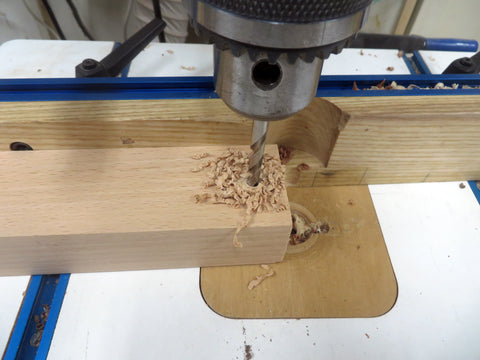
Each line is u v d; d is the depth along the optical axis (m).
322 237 0.19
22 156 0.17
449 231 0.20
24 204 0.15
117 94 0.17
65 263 0.17
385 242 0.19
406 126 0.17
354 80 0.19
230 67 0.10
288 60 0.09
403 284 0.18
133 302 0.17
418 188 0.22
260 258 0.18
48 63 0.24
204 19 0.09
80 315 0.16
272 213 0.16
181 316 0.16
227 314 0.17
